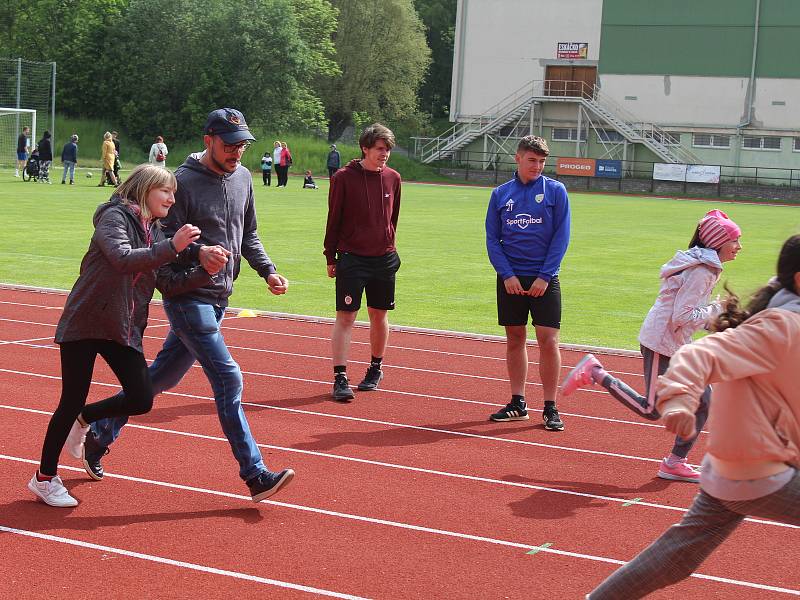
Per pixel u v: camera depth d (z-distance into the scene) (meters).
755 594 4.59
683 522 3.77
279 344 10.67
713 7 54.69
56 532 5.13
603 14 56.62
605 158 55.59
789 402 3.49
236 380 5.71
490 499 5.92
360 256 8.40
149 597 4.36
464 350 10.73
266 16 60.16
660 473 6.47
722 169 54.75
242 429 5.61
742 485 3.54
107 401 5.62
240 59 59.91
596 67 57.56
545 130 57.81
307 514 5.54
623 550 5.13
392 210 8.52
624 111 56.62
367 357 10.24
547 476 6.44
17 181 36.94
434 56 87.88
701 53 55.09
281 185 43.19
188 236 5.05
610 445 7.26
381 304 8.59
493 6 58.72
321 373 9.39
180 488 5.93
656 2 55.62
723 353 3.39
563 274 17.55
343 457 6.70
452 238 22.83
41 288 13.66
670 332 6.35
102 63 60.22
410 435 7.34
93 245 5.25
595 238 24.30
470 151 59.09
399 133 75.38
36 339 10.38
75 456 5.84
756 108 54.44
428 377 9.40
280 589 4.50
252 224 6.37
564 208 7.65
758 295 3.62
